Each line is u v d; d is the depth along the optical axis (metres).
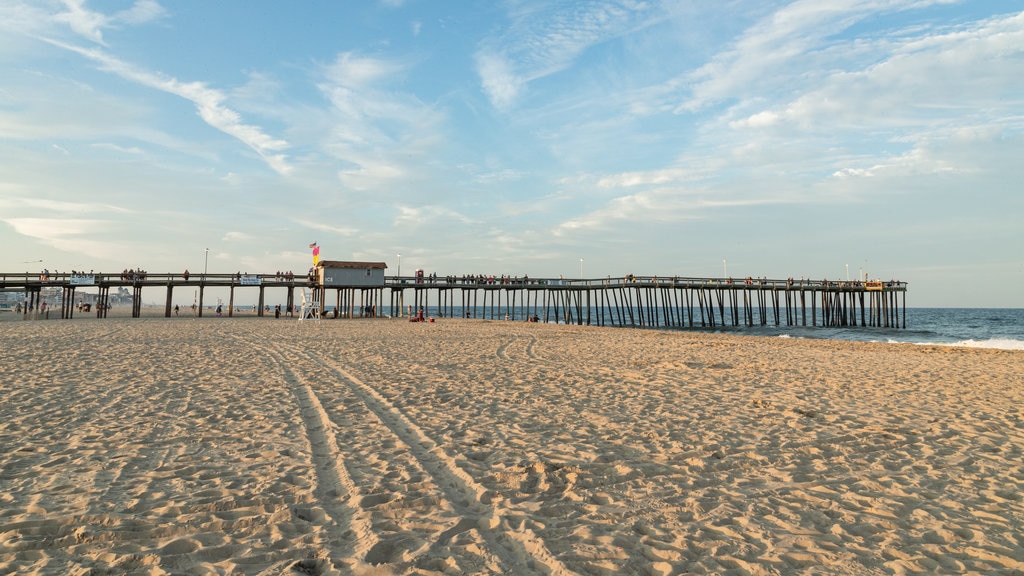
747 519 4.04
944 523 4.01
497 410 7.86
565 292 50.97
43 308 45.94
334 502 4.29
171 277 40.91
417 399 8.59
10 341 17.42
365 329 27.16
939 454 5.83
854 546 3.60
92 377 10.29
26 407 7.62
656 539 3.68
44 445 5.80
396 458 5.48
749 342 21.84
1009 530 3.88
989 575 3.22
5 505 4.09
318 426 6.82
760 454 5.74
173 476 4.85
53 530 3.67
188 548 3.43
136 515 3.93
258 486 4.60
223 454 5.57
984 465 5.44
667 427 6.89
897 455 5.77
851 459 5.63
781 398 8.96
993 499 4.52
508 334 24.55
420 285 47.06
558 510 4.17
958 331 44.56
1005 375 11.89
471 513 4.10
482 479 4.86
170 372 11.11
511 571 3.17
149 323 30.86
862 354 16.88
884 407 8.28
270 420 7.10
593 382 10.48
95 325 28.00
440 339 20.92
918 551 3.54
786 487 4.77
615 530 3.82
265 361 13.23
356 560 3.28
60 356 13.41
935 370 12.75
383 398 8.65
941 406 8.38
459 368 12.29
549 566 3.24
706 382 10.59
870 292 52.66
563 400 8.65
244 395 8.79
